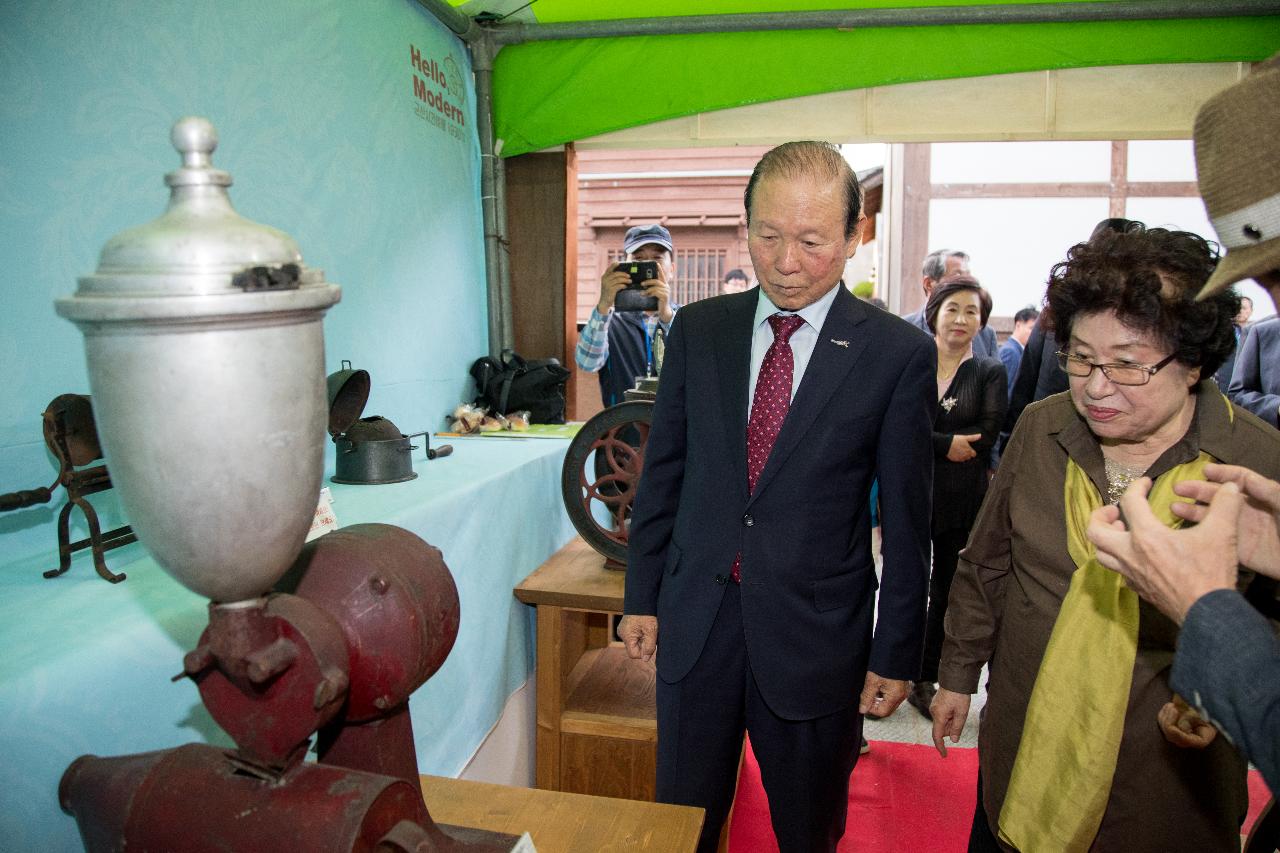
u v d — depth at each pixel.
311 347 0.52
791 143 1.27
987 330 3.85
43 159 1.29
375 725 0.72
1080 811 1.04
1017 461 1.22
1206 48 3.05
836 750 1.39
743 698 1.43
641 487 1.53
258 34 1.82
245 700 0.60
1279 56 0.67
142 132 1.49
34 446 1.25
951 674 1.31
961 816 2.18
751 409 1.40
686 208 7.22
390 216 2.43
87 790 0.68
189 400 0.47
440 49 2.79
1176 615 0.73
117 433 0.49
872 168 6.53
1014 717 1.19
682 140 3.33
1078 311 1.01
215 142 0.53
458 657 1.59
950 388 2.65
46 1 1.30
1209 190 0.68
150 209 1.51
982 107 3.24
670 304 3.02
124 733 0.82
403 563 0.71
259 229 0.51
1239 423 1.03
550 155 3.31
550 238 3.34
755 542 1.35
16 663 0.75
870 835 2.09
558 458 2.28
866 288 6.07
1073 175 5.84
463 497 1.62
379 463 1.69
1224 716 0.66
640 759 1.94
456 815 1.00
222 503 0.50
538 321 3.39
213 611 0.58
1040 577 1.16
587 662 2.29
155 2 1.52
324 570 0.68
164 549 0.51
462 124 2.98
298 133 1.97
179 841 0.62
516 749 1.96
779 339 1.39
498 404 2.91
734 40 3.13
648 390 2.04
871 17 3.03
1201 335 0.94
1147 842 1.05
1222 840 1.04
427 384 2.69
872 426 1.33
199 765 0.65
